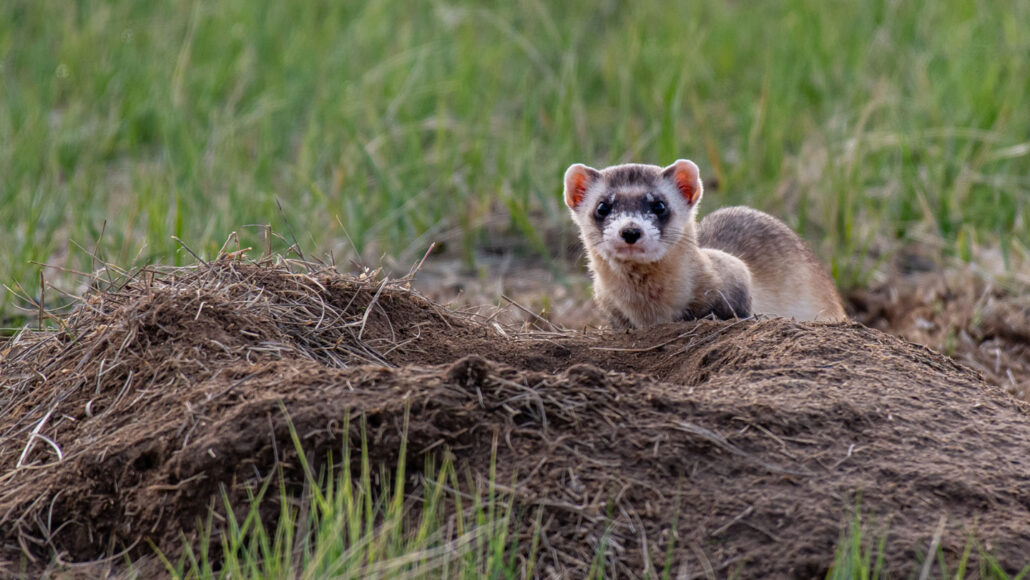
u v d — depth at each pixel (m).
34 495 7.24
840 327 8.80
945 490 6.81
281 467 6.88
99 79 19.77
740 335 8.81
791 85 18.44
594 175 11.07
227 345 8.12
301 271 10.40
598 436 7.04
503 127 18.08
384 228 15.28
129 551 6.95
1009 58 17.92
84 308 9.16
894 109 16.83
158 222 13.22
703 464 6.93
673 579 6.35
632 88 19.31
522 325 10.88
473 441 7.04
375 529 6.70
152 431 7.29
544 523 6.64
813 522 6.54
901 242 15.05
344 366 8.41
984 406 7.82
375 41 21.03
